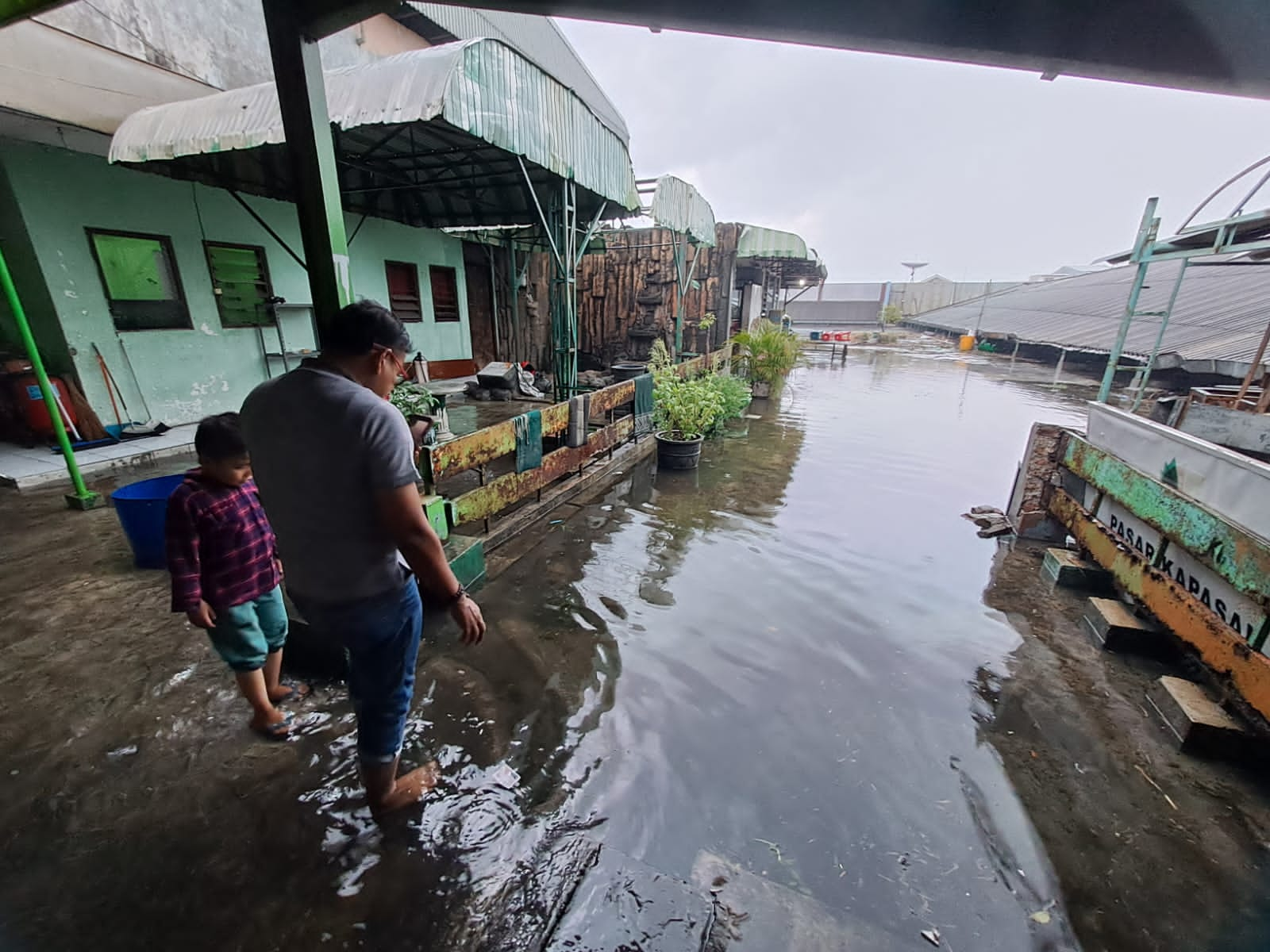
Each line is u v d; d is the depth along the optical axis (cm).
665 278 1187
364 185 698
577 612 318
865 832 185
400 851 170
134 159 422
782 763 214
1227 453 251
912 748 225
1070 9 101
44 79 462
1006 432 782
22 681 240
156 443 563
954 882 169
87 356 545
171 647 265
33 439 548
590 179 522
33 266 507
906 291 3509
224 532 187
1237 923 159
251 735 213
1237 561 233
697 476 580
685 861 172
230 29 645
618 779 202
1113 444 354
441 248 952
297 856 167
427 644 280
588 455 535
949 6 105
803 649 291
